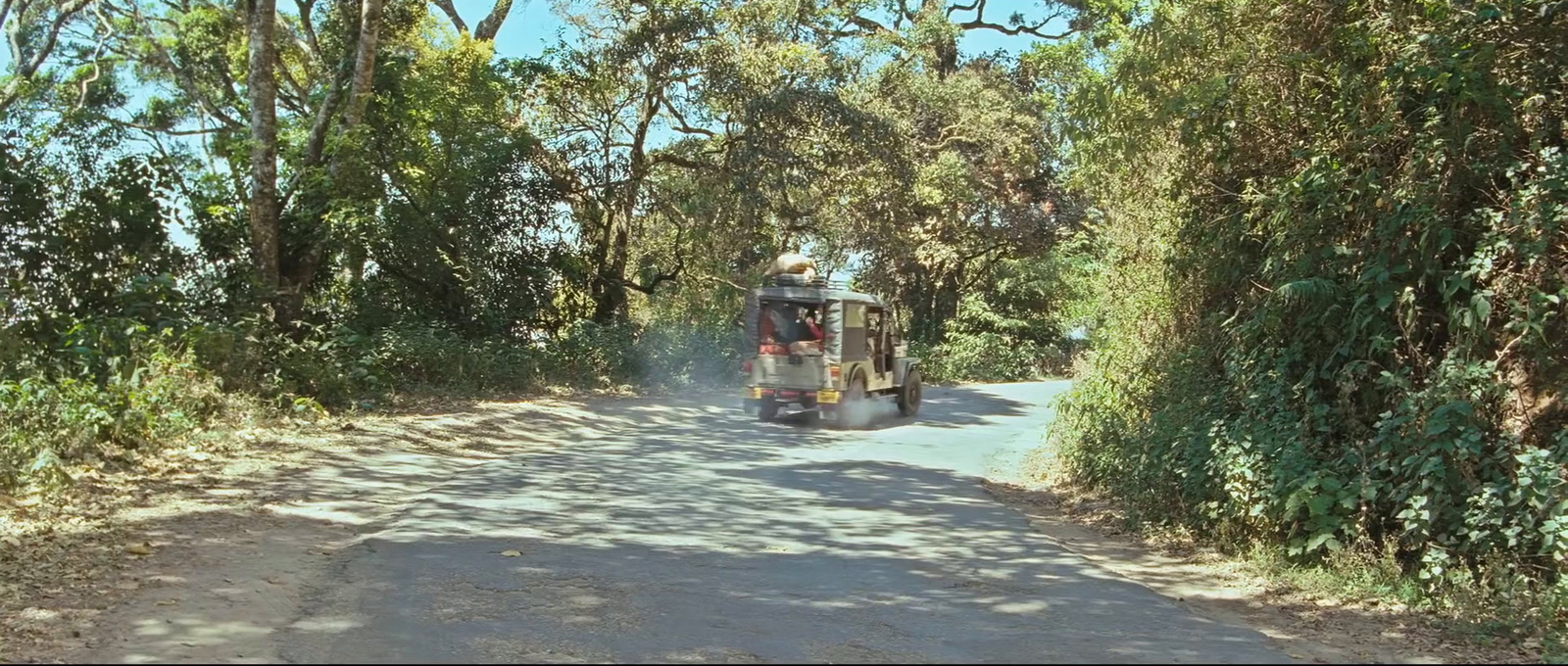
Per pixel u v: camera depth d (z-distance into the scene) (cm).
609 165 2839
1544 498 685
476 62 2520
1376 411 848
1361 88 873
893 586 749
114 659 538
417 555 809
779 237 3238
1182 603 715
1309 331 886
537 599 684
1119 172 1261
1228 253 1042
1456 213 822
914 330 4134
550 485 1194
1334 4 923
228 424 1377
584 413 2011
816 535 945
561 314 2805
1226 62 1008
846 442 1792
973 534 966
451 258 2514
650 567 789
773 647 589
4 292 1509
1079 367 1463
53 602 637
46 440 1043
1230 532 898
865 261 4025
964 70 3803
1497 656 599
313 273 2111
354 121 2103
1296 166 991
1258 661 580
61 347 1386
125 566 733
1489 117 800
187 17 3038
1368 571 758
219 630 597
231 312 1798
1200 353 1066
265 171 1894
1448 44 793
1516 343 765
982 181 3734
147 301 1645
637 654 571
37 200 1606
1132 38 1177
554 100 2812
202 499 994
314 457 1274
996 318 3922
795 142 2805
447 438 1562
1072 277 1959
